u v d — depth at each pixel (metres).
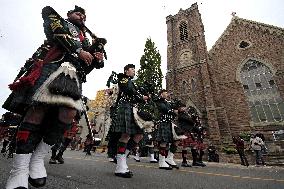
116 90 4.44
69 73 1.82
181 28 30.66
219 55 26.00
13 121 4.21
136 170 5.12
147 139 9.41
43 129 1.91
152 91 6.13
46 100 1.65
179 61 28.19
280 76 22.58
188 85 25.84
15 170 1.64
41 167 1.93
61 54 1.93
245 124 22.17
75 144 26.20
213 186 3.21
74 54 1.99
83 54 1.93
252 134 20.69
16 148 1.67
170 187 2.92
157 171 5.14
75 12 2.36
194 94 25.00
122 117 4.12
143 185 2.95
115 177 3.56
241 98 23.38
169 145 6.79
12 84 1.71
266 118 21.97
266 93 22.81
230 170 6.84
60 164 5.12
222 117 22.64
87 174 3.59
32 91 1.70
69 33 2.01
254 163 15.45
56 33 1.86
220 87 24.62
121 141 3.98
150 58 23.84
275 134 20.67
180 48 28.97
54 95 1.68
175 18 31.67
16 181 1.60
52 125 1.88
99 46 2.18
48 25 1.92
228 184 3.48
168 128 6.23
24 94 1.73
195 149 8.52
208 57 26.12
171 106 7.06
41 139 1.91
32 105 1.69
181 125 7.57
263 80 23.36
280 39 23.61
